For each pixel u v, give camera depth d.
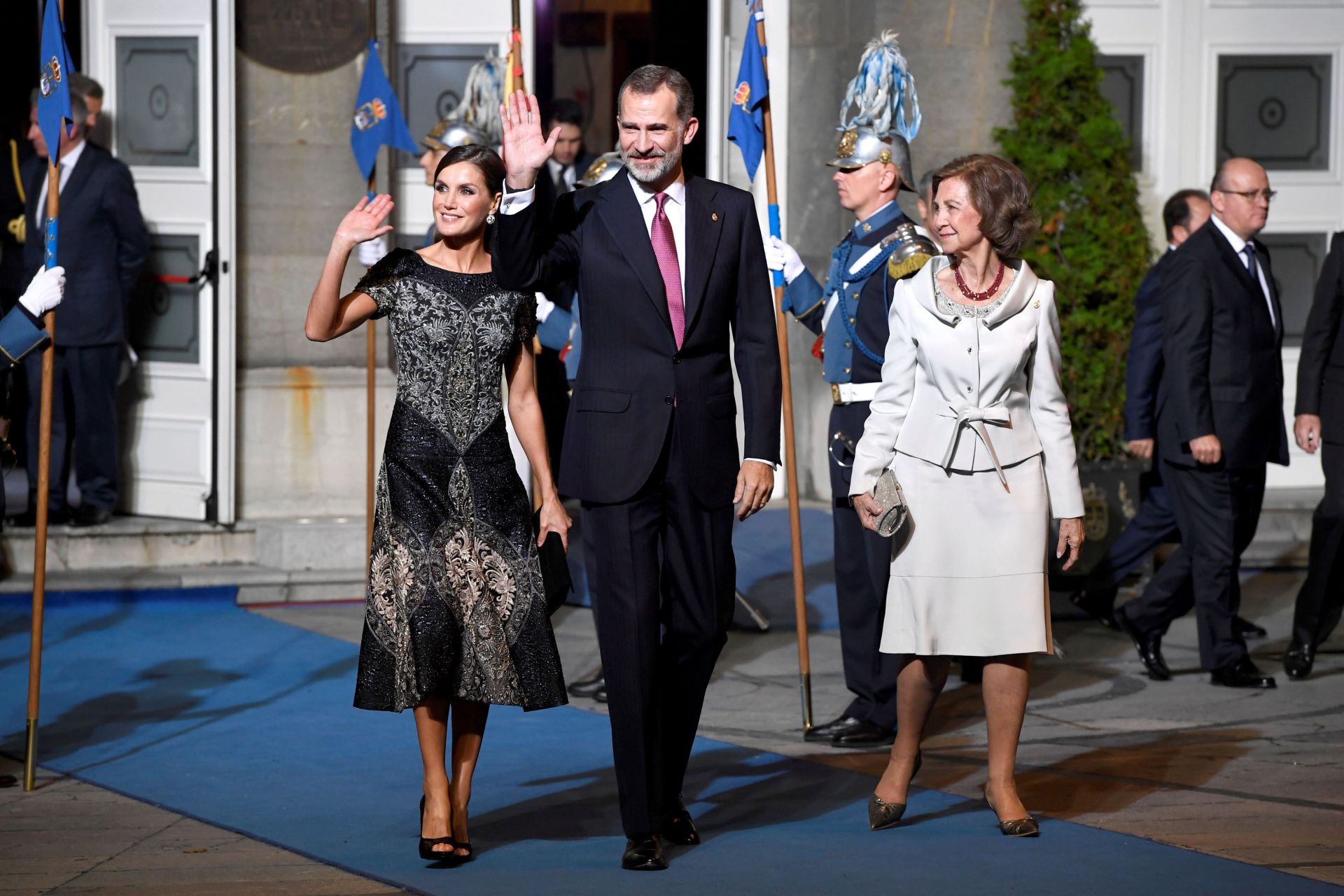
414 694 13.17
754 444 13.95
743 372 14.12
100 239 26.08
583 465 13.68
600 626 13.72
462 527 13.56
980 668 21.00
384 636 13.42
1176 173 30.80
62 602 25.06
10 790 15.95
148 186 27.23
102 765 16.83
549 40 42.19
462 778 13.83
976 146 29.14
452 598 13.48
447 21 27.77
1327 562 21.14
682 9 38.09
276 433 27.17
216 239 26.59
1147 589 21.48
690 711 14.12
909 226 17.61
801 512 29.59
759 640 23.75
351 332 27.36
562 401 23.64
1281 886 12.97
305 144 26.98
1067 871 13.40
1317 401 21.28
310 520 27.20
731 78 30.66
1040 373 14.53
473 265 14.00
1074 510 14.43
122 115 27.36
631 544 13.57
